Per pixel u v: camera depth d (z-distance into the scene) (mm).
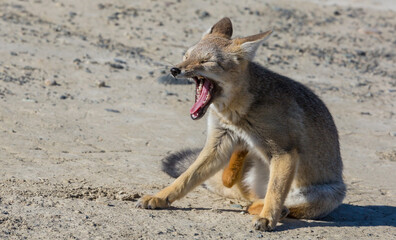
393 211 10055
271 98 8945
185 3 25078
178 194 8969
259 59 20078
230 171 9320
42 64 17125
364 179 11766
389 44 23469
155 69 18172
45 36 19844
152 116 14445
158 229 7629
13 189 8742
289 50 21578
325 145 9609
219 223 8289
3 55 17359
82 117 13688
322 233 8273
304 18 25328
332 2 28469
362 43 23312
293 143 8906
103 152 11672
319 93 17703
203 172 9180
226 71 8805
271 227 8211
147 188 9789
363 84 19125
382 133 14992
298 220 9148
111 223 7668
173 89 16906
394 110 17047
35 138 11867
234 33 21875
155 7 24406
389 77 20172
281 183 8641
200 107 8867
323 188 9531
